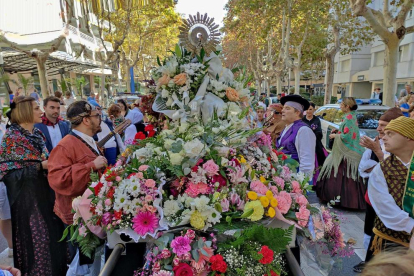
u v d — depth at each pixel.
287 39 15.13
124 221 1.81
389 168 2.05
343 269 2.98
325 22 15.23
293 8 14.46
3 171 2.71
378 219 2.25
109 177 1.98
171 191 1.95
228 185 1.90
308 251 2.19
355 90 31.19
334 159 4.42
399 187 1.99
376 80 26.11
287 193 2.01
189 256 1.61
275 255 1.68
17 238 2.73
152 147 2.21
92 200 1.96
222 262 1.57
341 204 4.35
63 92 16.56
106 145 4.66
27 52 9.38
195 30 2.54
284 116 3.44
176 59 2.54
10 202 2.73
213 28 2.56
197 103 2.35
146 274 1.71
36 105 2.89
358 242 3.54
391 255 0.89
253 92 2.82
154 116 2.99
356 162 4.28
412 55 20.50
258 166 2.17
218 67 2.57
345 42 16.16
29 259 2.74
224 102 2.47
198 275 1.61
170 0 16.22
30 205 2.73
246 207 1.77
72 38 13.03
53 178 2.48
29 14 12.88
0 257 3.42
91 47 15.88
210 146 1.99
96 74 26.97
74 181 2.44
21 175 2.71
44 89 9.66
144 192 1.80
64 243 2.87
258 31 18.69
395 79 8.13
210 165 1.86
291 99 3.46
